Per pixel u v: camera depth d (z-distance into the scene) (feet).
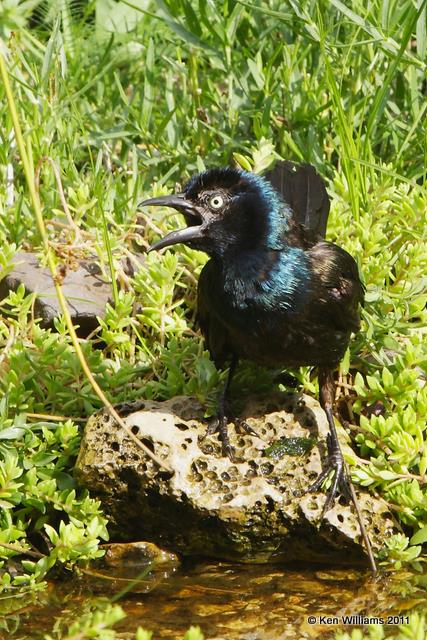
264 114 42.22
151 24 48.78
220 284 32.45
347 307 32.89
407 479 31.71
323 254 33.06
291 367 34.04
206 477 31.32
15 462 30.37
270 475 31.55
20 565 30.99
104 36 48.34
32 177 27.48
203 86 45.32
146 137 43.21
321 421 32.81
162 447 31.32
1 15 24.32
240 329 32.58
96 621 23.39
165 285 35.94
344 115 40.09
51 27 48.01
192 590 30.48
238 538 31.27
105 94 45.96
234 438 32.40
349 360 34.78
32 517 31.81
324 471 31.53
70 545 30.14
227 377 34.58
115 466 31.12
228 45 43.96
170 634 28.27
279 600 29.86
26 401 33.12
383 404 33.73
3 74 26.14
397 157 40.78
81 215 38.19
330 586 30.48
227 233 32.27
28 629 28.63
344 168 39.91
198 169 40.81
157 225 38.93
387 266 36.40
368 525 31.17
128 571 31.42
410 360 33.14
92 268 37.55
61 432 31.73
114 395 34.12
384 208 38.55
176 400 33.22
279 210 32.53
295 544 31.40
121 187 40.22
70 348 34.94
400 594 30.01
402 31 42.37
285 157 43.32
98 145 42.86
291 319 32.24
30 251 38.65
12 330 34.86
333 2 39.34
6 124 40.60
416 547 30.76
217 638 28.14
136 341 36.58
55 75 43.16
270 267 32.12
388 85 39.70
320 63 43.39
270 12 40.27
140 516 31.73
